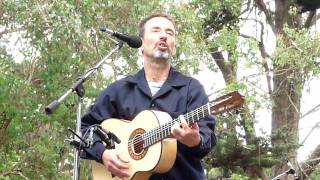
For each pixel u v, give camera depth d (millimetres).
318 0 17500
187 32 12805
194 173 4035
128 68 12023
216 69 16875
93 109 4395
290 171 7660
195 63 12789
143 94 4250
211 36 16797
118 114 4340
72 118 9008
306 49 15930
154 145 4016
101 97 4398
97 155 4156
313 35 16062
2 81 8172
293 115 18781
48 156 8891
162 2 12328
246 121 14555
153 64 4242
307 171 17875
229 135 14281
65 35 9828
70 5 9875
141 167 4039
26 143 9000
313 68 16156
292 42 16109
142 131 4102
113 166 4102
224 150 14156
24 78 9422
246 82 15438
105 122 4312
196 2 15383
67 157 9594
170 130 3891
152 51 4199
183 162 4023
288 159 14500
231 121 14539
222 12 17859
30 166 8969
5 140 8484
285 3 19266
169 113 4094
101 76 10773
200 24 14281
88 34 10734
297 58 16078
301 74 17188
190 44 12602
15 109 8320
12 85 8445
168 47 4195
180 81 4195
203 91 4141
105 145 4164
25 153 8906
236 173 14508
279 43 16266
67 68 9539
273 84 18703
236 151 14289
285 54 16000
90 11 10688
